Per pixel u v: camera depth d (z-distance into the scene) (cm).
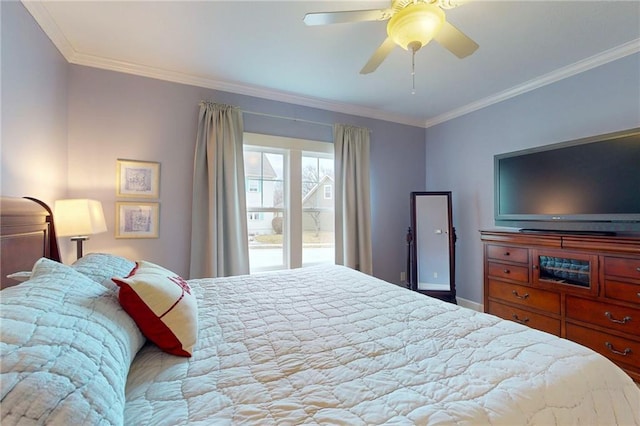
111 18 192
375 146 376
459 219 365
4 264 125
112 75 250
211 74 270
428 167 407
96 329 75
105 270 123
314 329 120
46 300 73
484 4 179
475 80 283
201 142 276
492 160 327
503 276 267
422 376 86
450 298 341
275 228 328
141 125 260
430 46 225
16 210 135
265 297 161
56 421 49
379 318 131
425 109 361
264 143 310
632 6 180
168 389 80
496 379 84
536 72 267
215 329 120
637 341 185
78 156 239
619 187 207
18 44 166
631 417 88
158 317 100
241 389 80
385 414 70
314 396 77
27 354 54
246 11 186
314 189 354
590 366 91
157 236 265
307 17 151
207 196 277
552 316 230
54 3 178
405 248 394
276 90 304
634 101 223
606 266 199
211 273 267
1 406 47
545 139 278
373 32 207
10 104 159
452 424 67
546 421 74
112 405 60
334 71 264
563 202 237
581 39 216
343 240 342
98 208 212
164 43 221
